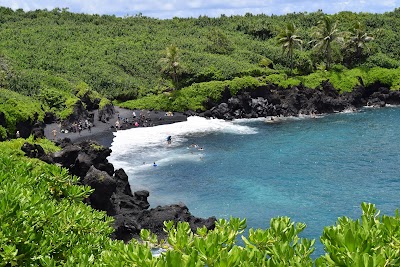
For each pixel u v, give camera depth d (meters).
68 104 84.00
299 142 70.88
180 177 55.31
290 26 102.06
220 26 145.75
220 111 91.56
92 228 16.30
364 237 7.88
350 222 8.79
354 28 112.00
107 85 103.31
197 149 68.12
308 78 102.25
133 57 117.06
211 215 43.78
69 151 45.62
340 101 96.50
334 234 8.30
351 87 101.19
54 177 19.00
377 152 63.91
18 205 12.38
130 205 43.91
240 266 7.68
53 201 16.53
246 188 50.62
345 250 7.69
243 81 96.19
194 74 104.00
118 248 10.36
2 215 11.91
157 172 57.38
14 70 96.88
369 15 142.50
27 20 142.50
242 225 11.06
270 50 119.00
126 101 99.81
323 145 68.62
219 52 119.44
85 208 19.06
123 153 66.38
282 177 54.09
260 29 135.50
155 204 47.06
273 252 8.68
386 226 8.91
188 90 97.06
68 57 112.69
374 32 126.44
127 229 38.88
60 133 77.19
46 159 44.28
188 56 111.62
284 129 80.62
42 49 114.62
